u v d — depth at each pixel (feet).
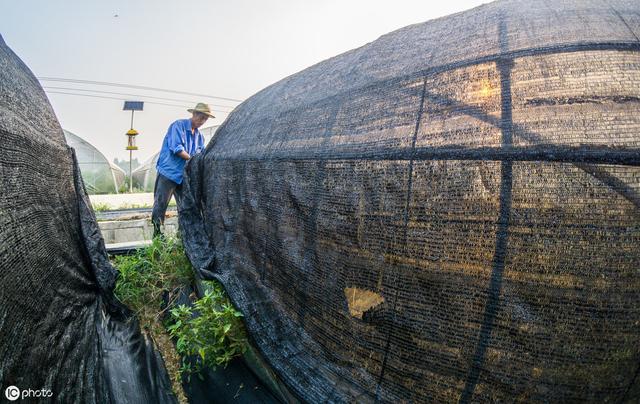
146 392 6.42
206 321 6.41
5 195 4.69
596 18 3.80
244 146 8.30
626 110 3.15
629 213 2.98
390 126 4.38
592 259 3.06
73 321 6.28
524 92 3.53
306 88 7.12
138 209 25.79
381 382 4.21
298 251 5.64
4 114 5.17
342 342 4.71
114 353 7.09
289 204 5.90
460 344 3.61
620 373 3.18
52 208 6.89
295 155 5.81
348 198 4.58
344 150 4.79
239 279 7.57
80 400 5.16
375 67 5.37
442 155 3.70
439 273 3.67
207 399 6.25
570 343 3.20
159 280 10.11
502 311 3.38
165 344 8.30
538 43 3.74
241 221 7.97
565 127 3.22
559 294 3.17
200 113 13.61
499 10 4.55
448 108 3.92
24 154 5.69
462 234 3.53
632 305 3.04
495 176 3.38
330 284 4.89
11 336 4.03
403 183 3.96
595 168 3.04
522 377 3.38
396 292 4.02
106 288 8.85
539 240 3.19
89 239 8.92
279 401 5.52
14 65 6.88
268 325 6.14
